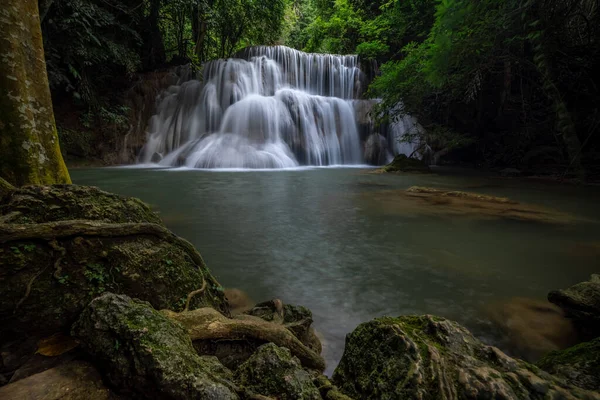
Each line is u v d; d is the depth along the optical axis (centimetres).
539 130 1617
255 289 369
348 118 2348
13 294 187
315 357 236
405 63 1480
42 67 362
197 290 262
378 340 175
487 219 721
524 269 436
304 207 832
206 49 3042
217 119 2198
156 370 147
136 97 2184
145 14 2389
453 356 157
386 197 981
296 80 2573
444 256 486
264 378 170
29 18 350
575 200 961
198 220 684
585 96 792
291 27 4062
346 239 567
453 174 1675
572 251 511
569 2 571
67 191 247
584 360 184
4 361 178
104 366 159
